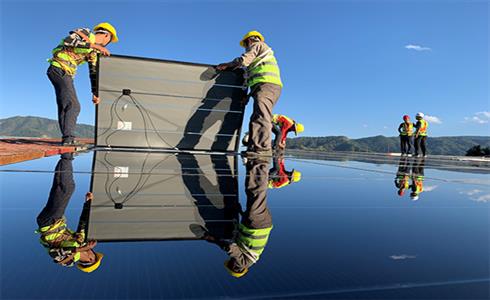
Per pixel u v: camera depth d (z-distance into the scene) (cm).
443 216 120
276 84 383
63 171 203
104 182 170
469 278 62
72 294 50
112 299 49
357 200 149
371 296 53
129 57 374
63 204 120
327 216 117
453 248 82
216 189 169
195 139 410
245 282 57
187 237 87
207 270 63
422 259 73
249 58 372
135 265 65
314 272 63
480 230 100
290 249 79
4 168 204
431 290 56
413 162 553
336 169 314
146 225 98
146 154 346
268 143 392
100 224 96
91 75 388
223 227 100
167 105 394
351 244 84
